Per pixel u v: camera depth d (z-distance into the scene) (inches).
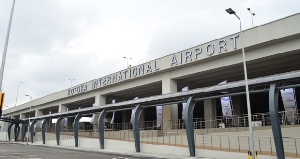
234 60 1314.0
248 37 1240.8
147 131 1534.2
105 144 1578.5
